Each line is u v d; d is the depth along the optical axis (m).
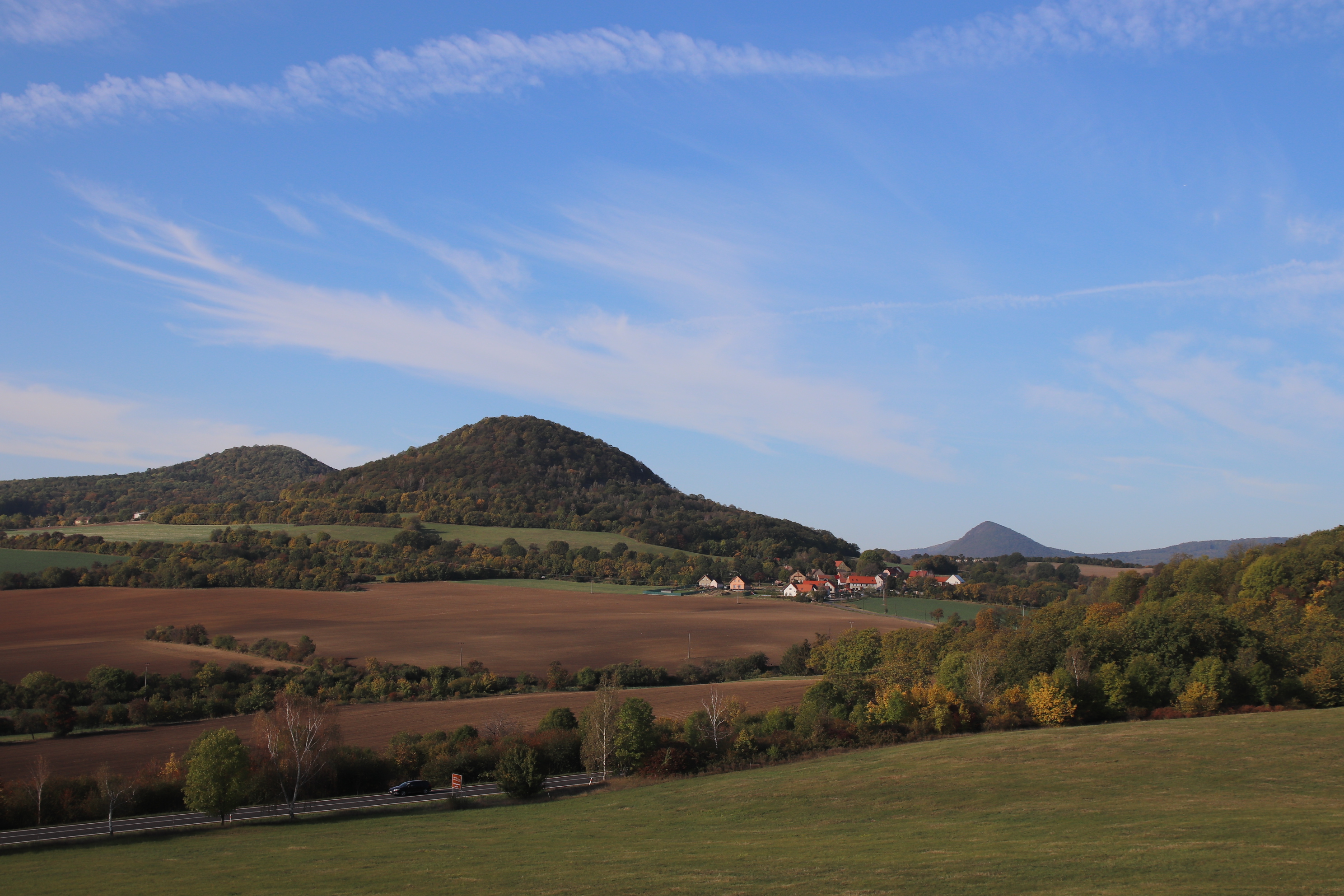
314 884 29.69
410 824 45.56
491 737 68.75
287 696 58.72
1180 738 50.56
